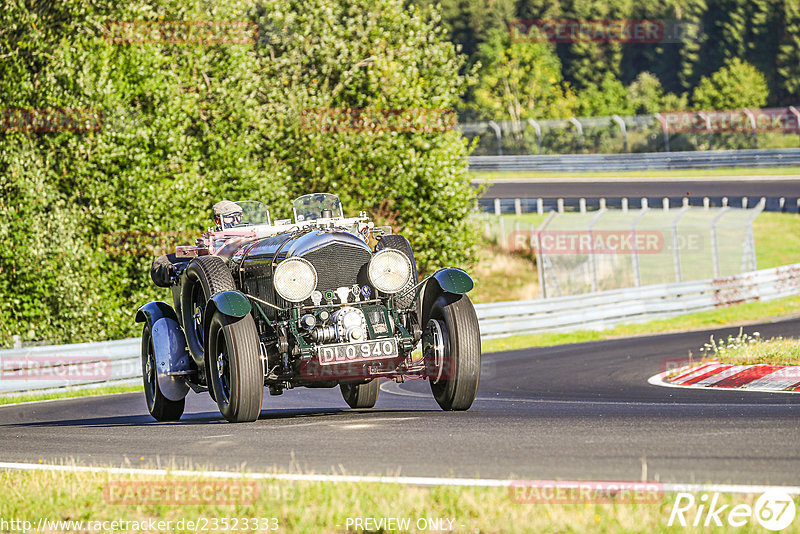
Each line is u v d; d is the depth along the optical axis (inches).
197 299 1453.0
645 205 6579.7
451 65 4431.6
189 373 1494.8
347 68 4170.8
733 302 4411.9
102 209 3393.2
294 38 4249.5
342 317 1246.3
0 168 3294.8
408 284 1294.3
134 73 3444.9
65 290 3292.3
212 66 3814.0
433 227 4116.6
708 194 7062.0
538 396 1841.8
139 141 3412.9
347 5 4360.2
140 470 945.5
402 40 4323.3
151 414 1624.0
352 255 1285.7
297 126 4001.0
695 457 857.5
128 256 3469.5
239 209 1537.9
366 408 1603.1
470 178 4350.4
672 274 5147.6
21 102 3297.2
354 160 3998.5
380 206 4156.0
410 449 976.9
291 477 856.3
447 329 1274.6
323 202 1456.7
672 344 2979.8
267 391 2230.6
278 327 1248.8
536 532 650.2
